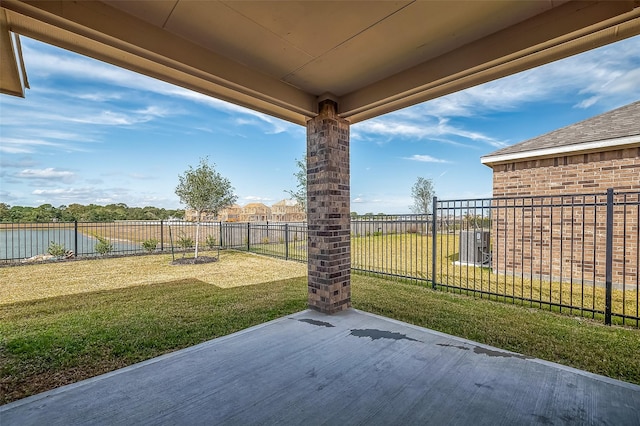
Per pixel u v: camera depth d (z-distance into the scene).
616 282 5.23
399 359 2.65
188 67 2.62
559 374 2.38
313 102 3.90
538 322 3.66
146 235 10.88
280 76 3.33
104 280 6.29
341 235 4.08
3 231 8.55
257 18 2.27
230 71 2.92
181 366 2.55
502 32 2.48
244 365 2.56
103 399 2.08
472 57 2.66
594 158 5.45
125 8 2.17
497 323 3.62
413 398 2.07
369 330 3.35
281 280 6.31
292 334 3.24
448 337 3.14
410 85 3.14
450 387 2.20
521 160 6.29
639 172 5.02
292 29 2.43
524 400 2.04
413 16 2.26
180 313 4.08
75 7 2.02
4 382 2.33
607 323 3.58
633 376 2.38
